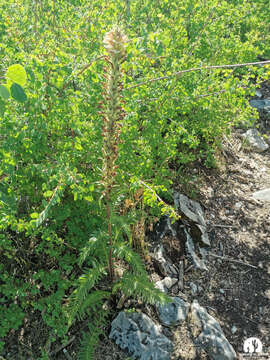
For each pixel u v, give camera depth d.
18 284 0.66
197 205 0.93
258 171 1.10
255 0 1.36
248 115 0.92
